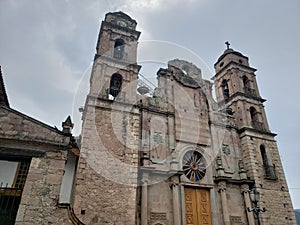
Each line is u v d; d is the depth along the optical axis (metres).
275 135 22.92
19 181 10.27
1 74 11.95
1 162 10.53
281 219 18.41
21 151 8.91
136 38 21.75
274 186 19.83
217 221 16.78
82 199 12.82
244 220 17.81
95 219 12.62
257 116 23.75
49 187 8.63
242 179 18.88
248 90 25.30
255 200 13.29
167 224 15.30
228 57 27.44
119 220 13.03
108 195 13.46
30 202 8.23
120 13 23.12
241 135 21.91
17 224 7.80
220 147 20.39
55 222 8.19
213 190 17.92
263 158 21.61
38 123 9.53
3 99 13.57
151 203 15.56
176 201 15.92
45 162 8.98
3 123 9.18
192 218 16.44
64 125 9.92
